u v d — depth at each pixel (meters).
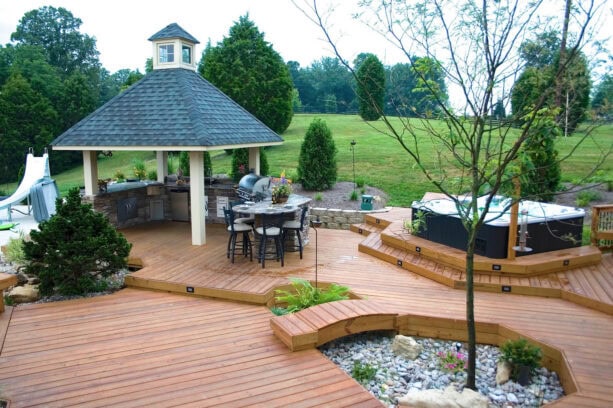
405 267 7.84
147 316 6.08
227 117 10.05
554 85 4.05
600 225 8.05
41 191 11.87
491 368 4.88
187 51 10.84
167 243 9.30
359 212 11.18
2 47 41.28
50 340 5.30
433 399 3.86
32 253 6.67
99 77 47.06
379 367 4.89
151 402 4.00
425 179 13.66
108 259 6.93
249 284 6.89
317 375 4.49
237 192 10.16
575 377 4.23
